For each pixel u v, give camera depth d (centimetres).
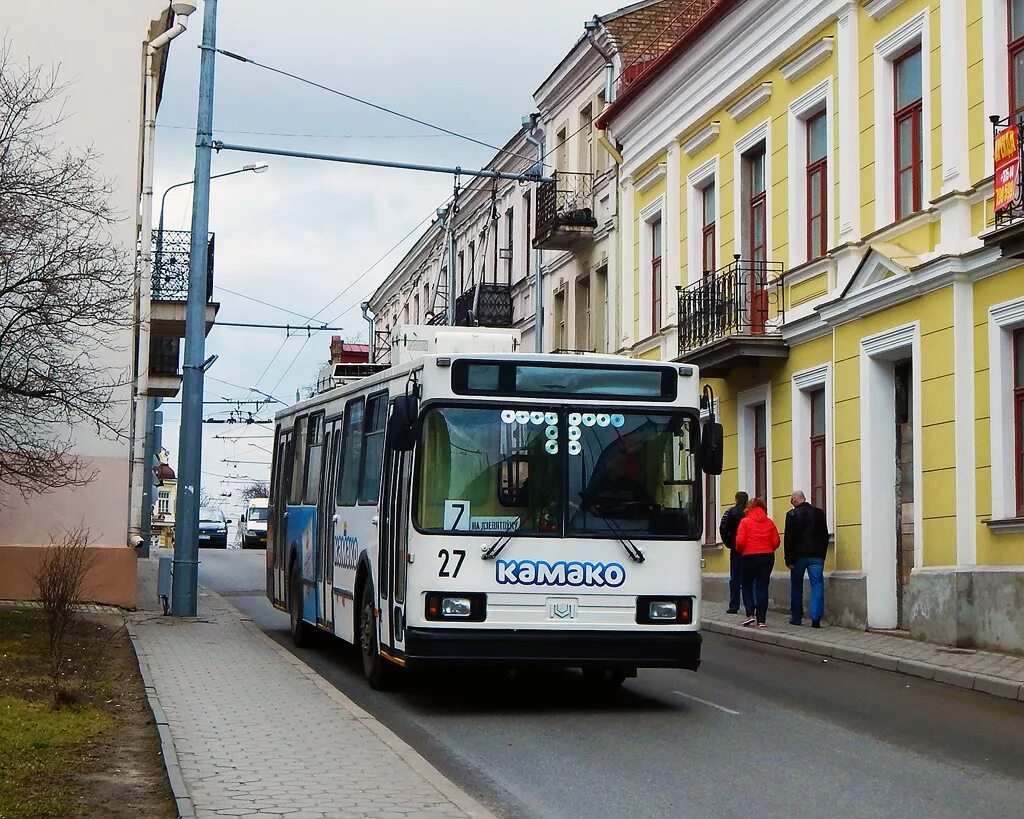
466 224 5153
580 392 1271
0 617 1800
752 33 2536
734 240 2641
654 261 3166
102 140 2248
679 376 1296
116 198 2241
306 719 1145
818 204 2325
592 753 1056
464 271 5228
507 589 1221
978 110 1802
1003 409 1725
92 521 2184
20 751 964
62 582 1398
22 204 1692
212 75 2208
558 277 3938
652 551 1252
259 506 7006
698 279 2834
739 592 2383
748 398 2520
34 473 1828
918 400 1903
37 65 2230
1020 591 1644
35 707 1155
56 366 1772
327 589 1680
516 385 1263
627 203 3288
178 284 3123
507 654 1211
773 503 2405
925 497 1875
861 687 1466
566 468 1254
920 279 1883
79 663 1474
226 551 5238
